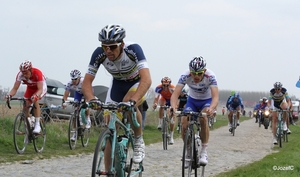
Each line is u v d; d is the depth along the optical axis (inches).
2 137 326.3
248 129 761.6
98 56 162.1
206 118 212.1
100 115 461.7
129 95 170.2
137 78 171.8
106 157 143.7
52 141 365.1
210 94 232.7
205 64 212.4
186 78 221.5
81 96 356.5
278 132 418.9
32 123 300.8
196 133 206.4
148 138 470.6
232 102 587.5
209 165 269.4
